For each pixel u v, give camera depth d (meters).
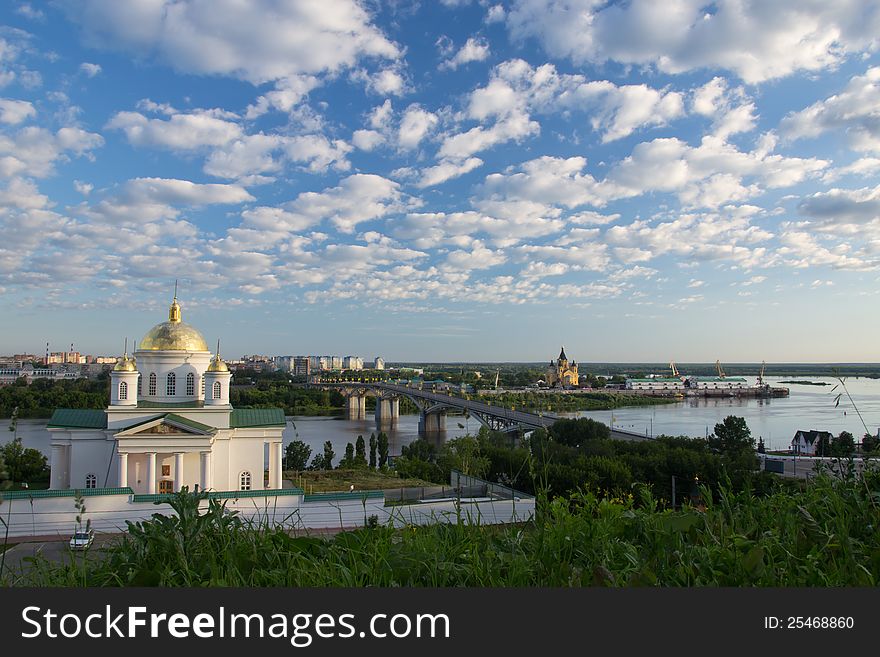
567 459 66.44
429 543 7.43
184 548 7.18
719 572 6.18
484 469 60.38
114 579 6.80
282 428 56.78
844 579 6.30
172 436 50.91
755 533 8.00
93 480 52.88
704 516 8.23
